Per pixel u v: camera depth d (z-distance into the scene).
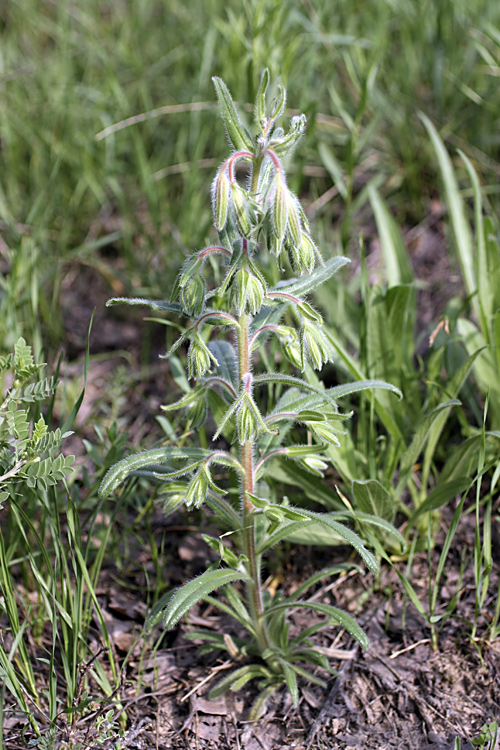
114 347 4.13
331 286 3.66
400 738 2.41
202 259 2.09
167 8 5.98
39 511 3.06
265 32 3.97
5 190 4.82
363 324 3.13
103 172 4.69
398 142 4.75
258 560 2.46
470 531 3.01
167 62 5.32
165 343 4.11
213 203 1.97
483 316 3.08
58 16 6.00
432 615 2.59
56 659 2.67
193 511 3.19
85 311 4.30
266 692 2.56
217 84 1.99
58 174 4.71
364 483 2.67
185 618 2.85
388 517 2.81
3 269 4.39
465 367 2.87
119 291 4.36
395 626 2.75
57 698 2.52
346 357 2.87
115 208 4.79
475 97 4.35
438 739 2.39
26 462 2.24
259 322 2.36
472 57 4.79
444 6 4.61
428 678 2.57
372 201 3.72
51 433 2.27
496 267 3.20
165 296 4.04
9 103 5.05
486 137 4.54
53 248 4.48
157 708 2.53
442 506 3.03
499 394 3.11
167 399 3.80
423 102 4.83
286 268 3.51
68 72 5.31
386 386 2.38
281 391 3.32
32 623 2.65
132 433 3.63
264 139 2.01
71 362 3.99
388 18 5.30
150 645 2.75
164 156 4.84
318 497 2.96
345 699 2.54
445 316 3.13
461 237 3.50
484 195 4.32
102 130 4.70
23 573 2.81
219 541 2.30
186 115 4.83
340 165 4.68
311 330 2.14
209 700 2.56
